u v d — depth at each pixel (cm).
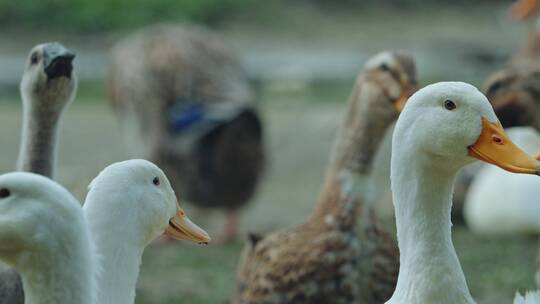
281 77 2489
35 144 841
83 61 2641
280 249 896
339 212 895
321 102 2256
